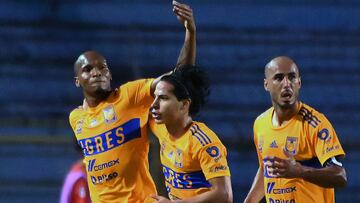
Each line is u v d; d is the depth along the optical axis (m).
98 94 19.12
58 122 43.59
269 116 19.89
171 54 46.88
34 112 44.09
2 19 47.69
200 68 18.41
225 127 44.06
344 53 47.84
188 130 17.91
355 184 42.88
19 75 45.44
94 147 19.06
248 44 47.97
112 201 19.00
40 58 46.41
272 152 19.58
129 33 47.81
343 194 42.53
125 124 18.91
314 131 18.84
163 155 18.47
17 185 41.34
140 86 19.05
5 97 44.72
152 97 18.97
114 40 47.34
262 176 20.84
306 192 19.23
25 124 43.22
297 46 48.06
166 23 48.81
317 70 47.06
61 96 45.09
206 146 17.59
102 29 47.91
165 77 18.02
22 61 46.09
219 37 48.16
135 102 19.00
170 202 17.08
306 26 49.50
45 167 41.97
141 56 46.66
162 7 49.28
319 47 48.00
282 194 19.47
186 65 18.58
